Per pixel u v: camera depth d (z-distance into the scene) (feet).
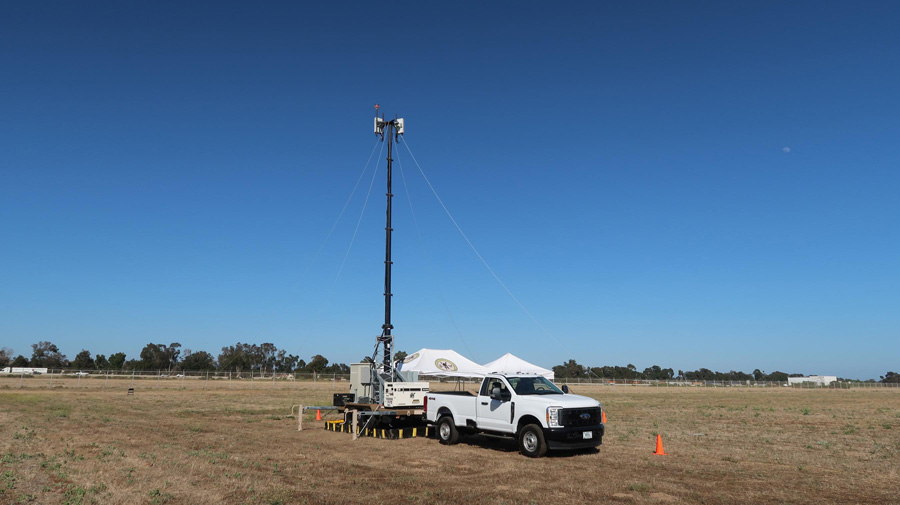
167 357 472.03
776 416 100.89
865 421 90.63
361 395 73.92
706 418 96.58
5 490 34.14
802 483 39.91
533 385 56.70
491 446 59.26
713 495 35.94
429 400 64.03
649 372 469.98
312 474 41.83
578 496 35.37
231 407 112.47
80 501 31.68
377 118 78.38
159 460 45.93
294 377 281.95
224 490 35.04
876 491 37.50
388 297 74.28
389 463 47.73
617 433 71.87
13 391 158.51
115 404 115.34
